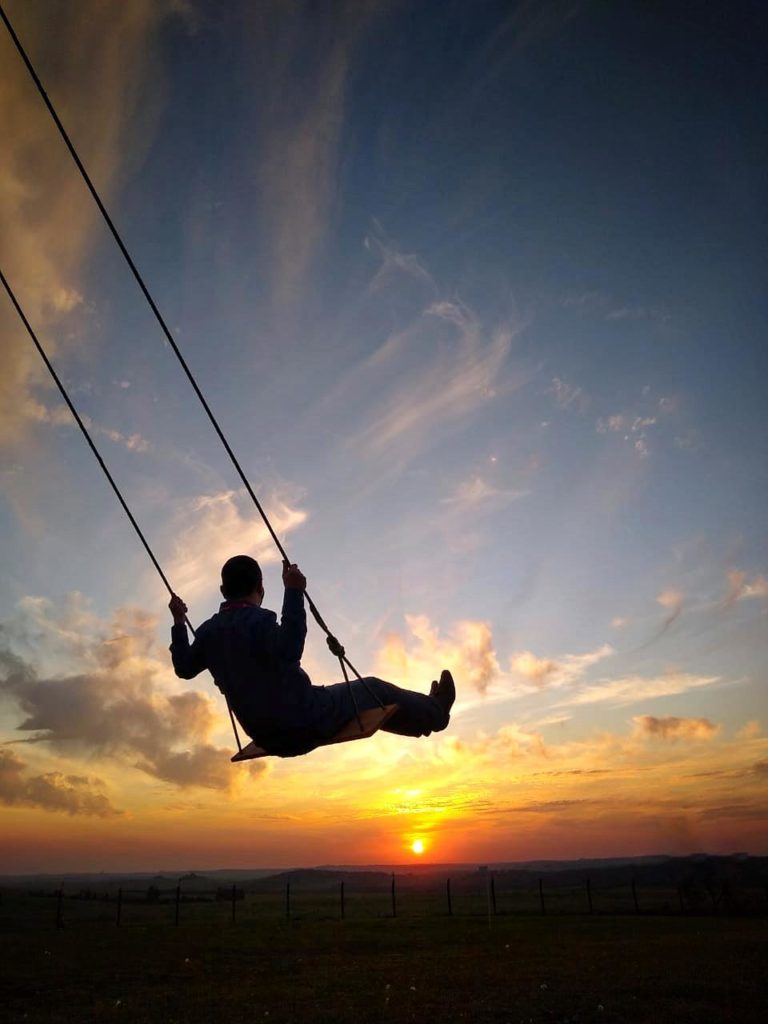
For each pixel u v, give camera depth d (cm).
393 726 444
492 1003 1096
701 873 3488
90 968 1639
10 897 5709
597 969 1420
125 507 484
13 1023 1036
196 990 1312
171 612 477
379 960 1692
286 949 1980
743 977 1288
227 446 439
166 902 5866
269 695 395
